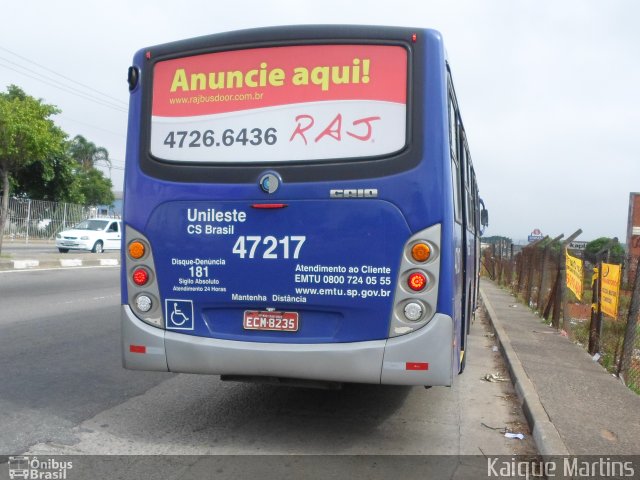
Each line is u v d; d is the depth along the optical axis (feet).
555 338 30.89
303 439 16.02
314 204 14.64
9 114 64.80
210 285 15.29
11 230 105.19
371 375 14.29
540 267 45.60
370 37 14.67
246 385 21.40
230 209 15.14
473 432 16.93
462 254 19.49
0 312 34.47
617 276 24.82
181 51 15.83
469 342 32.58
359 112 14.60
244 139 15.20
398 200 14.24
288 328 14.90
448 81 15.30
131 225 15.92
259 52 15.24
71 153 170.09
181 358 15.38
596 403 18.28
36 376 21.38
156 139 15.87
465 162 22.98
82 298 42.57
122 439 15.67
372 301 14.35
